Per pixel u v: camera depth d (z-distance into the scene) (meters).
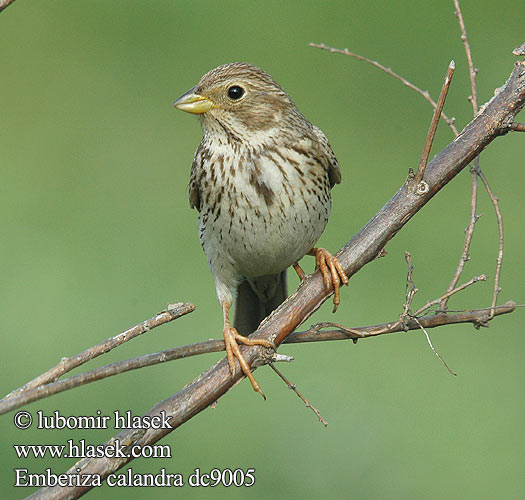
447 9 14.94
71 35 15.28
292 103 8.34
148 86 14.44
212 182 8.23
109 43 15.09
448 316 6.91
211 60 14.70
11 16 15.48
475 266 11.91
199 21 15.27
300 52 14.63
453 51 14.36
